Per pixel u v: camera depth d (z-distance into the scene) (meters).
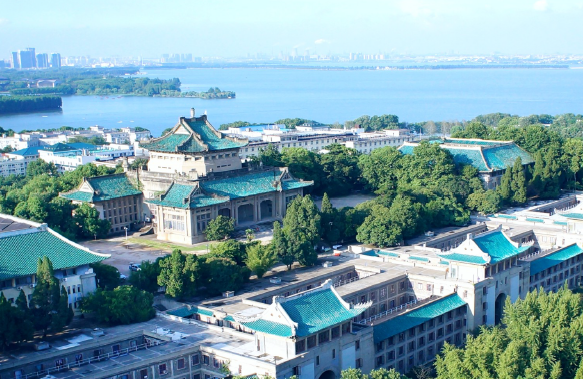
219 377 172.25
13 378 163.00
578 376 156.75
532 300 181.25
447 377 166.25
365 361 185.50
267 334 169.88
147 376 169.12
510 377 154.88
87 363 171.50
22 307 180.38
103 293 198.12
